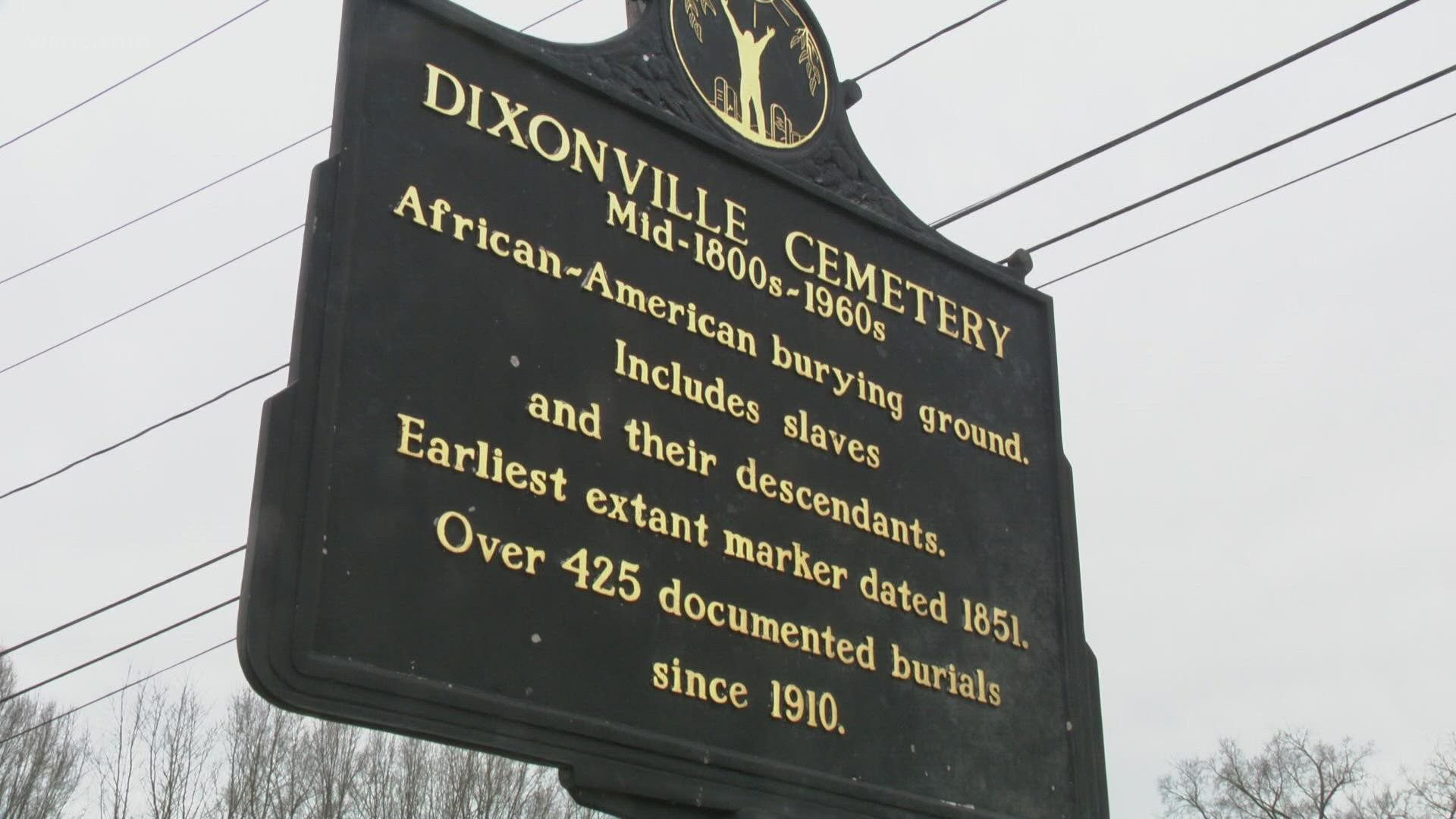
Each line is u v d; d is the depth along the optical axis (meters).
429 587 4.94
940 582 6.49
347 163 5.32
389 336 5.19
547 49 6.12
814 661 5.87
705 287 6.20
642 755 5.20
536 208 5.78
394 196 5.41
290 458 4.80
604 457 5.57
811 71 7.17
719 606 5.66
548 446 5.43
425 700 4.77
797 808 5.55
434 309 5.34
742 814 5.38
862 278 6.83
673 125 6.37
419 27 5.74
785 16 7.18
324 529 4.78
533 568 5.21
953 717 6.26
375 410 5.06
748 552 5.85
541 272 5.69
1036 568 6.93
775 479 6.07
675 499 5.71
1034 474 7.15
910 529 6.48
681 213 6.25
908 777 5.98
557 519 5.34
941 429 6.82
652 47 6.55
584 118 6.09
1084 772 6.65
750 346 6.25
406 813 20.95
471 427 5.26
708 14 6.84
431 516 5.04
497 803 21.34
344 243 5.21
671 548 5.62
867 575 6.22
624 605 5.39
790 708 5.70
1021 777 6.41
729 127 6.67
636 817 5.18
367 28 5.59
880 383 6.67
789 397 6.29
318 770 21.03
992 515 6.85
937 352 6.99
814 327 6.53
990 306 7.34
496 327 5.47
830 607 6.02
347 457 4.93
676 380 5.93
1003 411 7.14
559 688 5.10
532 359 5.52
